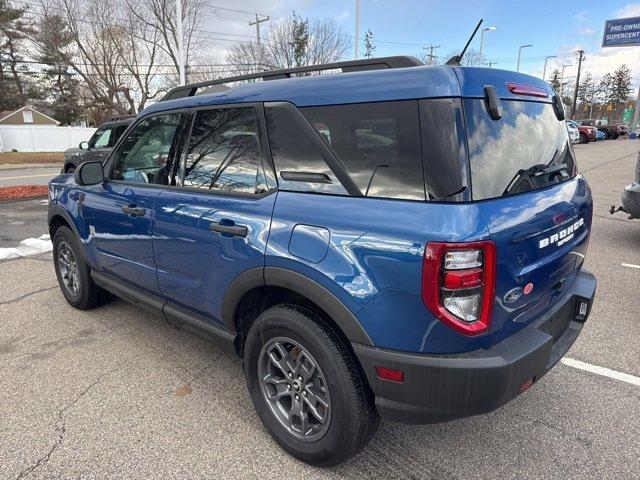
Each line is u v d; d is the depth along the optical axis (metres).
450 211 1.88
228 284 2.62
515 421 2.81
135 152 3.45
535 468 2.43
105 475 2.36
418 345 1.96
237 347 2.81
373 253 1.99
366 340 2.05
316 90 2.34
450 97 1.96
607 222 8.22
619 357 3.56
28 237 7.45
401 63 2.29
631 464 2.46
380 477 2.36
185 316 3.09
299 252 2.22
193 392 3.09
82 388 3.13
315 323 2.26
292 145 2.39
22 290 4.96
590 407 2.95
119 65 38.09
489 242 1.87
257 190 2.53
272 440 2.63
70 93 51.59
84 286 4.23
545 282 2.33
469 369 1.92
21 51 49.38
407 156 2.00
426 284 1.87
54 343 3.77
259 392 2.62
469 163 1.93
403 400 2.05
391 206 2.00
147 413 2.86
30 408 2.91
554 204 2.35
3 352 3.62
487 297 1.92
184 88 3.28
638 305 4.53
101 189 3.69
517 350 2.06
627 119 54.72
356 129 2.17
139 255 3.33
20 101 51.28
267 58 38.12
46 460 2.46
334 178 2.22
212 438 2.64
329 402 2.26
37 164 25.36
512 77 2.36
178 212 2.90
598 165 17.55
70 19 36.25
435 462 2.47
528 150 2.33
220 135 2.77
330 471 2.40
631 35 38.81
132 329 4.03
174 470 2.40
